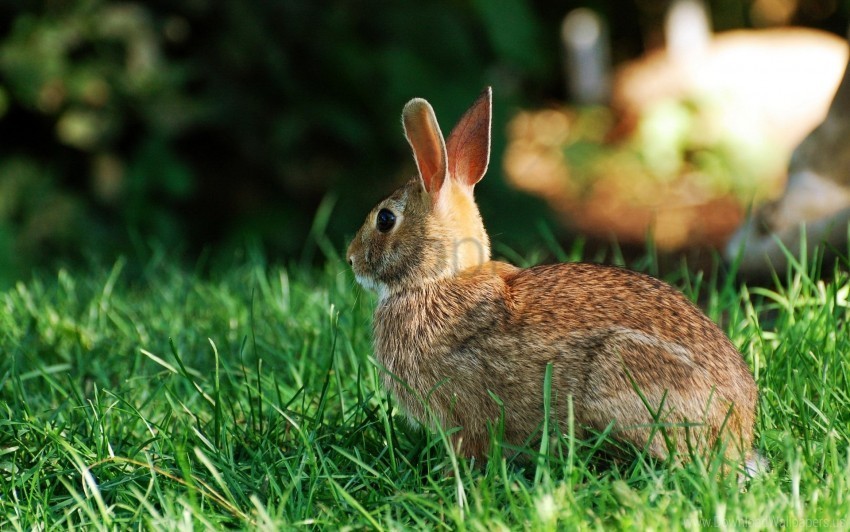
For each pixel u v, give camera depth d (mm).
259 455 6555
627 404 6191
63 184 14664
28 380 8391
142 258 12477
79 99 14086
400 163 15961
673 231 17688
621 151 20312
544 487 5684
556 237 16391
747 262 10539
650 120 19953
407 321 6793
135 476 6383
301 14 15180
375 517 5910
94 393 8078
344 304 9445
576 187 19828
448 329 6648
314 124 15141
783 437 6438
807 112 19250
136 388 7969
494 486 5910
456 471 5742
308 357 8477
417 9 15805
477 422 6598
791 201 10203
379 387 7363
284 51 15242
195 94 15094
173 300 10227
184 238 15398
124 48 14258
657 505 5625
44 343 9023
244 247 15062
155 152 14680
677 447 6168
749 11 24094
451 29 15844
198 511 5699
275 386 7348
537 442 6484
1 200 14070
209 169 15711
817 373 7301
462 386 6590
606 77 23500
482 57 17828
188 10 14734
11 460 6871
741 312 8641
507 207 15797
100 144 14500
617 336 6266
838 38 22500
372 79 15375
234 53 14750
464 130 7027
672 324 6348
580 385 6309
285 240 15297
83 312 9914
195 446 6523
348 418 7195
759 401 6902
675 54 22375
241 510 6066
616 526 5465
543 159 21469
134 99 14352
